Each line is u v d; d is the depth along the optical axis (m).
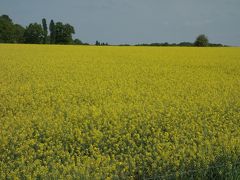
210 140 8.15
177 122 9.41
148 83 15.37
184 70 19.45
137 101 11.82
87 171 6.32
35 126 9.20
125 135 8.49
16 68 19.19
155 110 10.45
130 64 21.53
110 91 13.25
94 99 12.23
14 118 9.68
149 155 7.25
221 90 14.13
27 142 7.89
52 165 6.75
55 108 11.03
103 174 6.46
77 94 12.75
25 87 13.89
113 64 21.44
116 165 6.89
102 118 9.63
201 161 6.81
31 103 11.62
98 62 22.34
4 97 12.45
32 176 6.40
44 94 12.91
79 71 18.38
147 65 21.19
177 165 6.70
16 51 30.05
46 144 7.94
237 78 17.17
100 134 8.34
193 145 7.62
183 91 13.67
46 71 18.25
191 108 10.91
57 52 29.27
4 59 23.45
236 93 13.53
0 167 6.81
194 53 29.56
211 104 11.34
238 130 8.80
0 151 7.68
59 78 16.25
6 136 8.17
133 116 9.79
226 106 11.23
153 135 8.63
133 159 7.03
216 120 9.73
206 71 19.27
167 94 13.07
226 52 30.95
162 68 20.00
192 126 8.98
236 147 7.42
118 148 7.76
